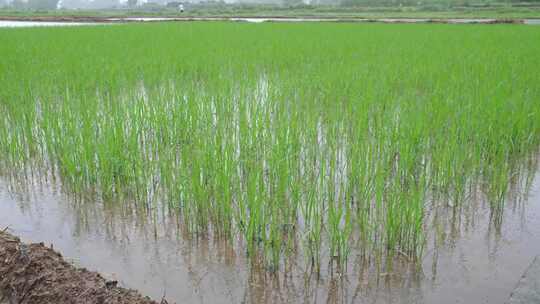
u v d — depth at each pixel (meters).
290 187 4.68
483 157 5.50
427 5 61.22
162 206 4.89
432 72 9.52
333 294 3.59
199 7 81.25
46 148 6.36
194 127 5.96
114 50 13.48
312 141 5.89
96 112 6.38
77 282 3.44
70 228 4.57
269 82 8.70
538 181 5.46
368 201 4.27
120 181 5.18
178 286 3.70
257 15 49.81
